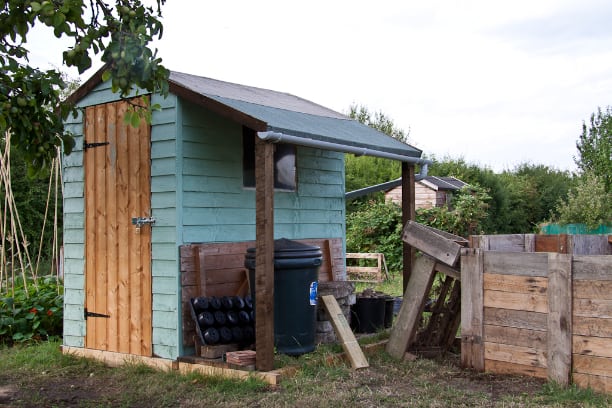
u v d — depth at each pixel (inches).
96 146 316.5
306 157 364.5
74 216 327.0
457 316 306.5
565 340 243.4
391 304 366.6
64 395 263.4
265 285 258.1
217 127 304.3
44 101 219.9
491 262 269.0
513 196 1161.4
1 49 194.7
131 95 300.4
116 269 307.9
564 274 245.0
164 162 289.1
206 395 248.7
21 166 737.6
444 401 230.7
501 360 265.3
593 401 223.3
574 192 1240.8
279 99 370.9
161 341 289.3
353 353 284.0
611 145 1243.2
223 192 306.7
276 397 239.6
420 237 295.0
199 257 289.6
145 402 248.8
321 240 371.2
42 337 371.6
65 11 191.0
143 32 204.5
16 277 468.1
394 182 386.6
